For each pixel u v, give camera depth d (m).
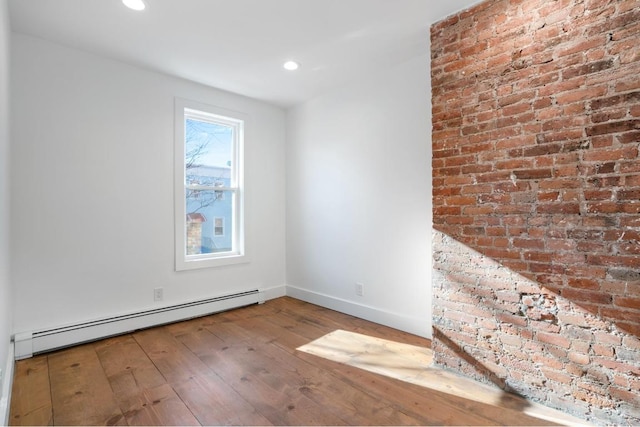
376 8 2.13
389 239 3.05
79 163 2.67
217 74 3.13
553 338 1.79
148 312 3.00
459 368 2.17
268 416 1.74
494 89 1.99
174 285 3.21
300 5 2.09
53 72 2.54
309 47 2.63
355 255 3.36
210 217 3.59
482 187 2.05
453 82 2.18
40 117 2.49
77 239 2.66
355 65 2.96
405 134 2.91
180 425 1.67
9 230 2.19
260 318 3.30
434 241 2.29
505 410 1.80
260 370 2.23
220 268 3.57
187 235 3.42
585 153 1.68
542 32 1.81
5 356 1.86
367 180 3.23
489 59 2.01
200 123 3.52
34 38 2.46
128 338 2.78
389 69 3.01
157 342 2.70
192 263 3.33
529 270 1.87
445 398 1.91
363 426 1.67
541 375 1.84
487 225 2.03
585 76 1.67
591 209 1.66
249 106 3.80
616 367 1.61
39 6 2.08
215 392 1.96
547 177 1.80
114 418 1.72
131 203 2.94
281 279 4.16
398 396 1.93
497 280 1.99
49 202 2.53
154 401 1.87
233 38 2.49
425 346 2.62
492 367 2.03
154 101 3.07
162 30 2.38
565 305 1.75
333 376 2.15
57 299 2.57
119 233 2.87
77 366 2.27
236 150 3.79
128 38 2.49
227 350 2.54
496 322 2.00
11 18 2.21
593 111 1.65
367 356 2.44
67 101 2.61
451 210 2.20
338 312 3.50
